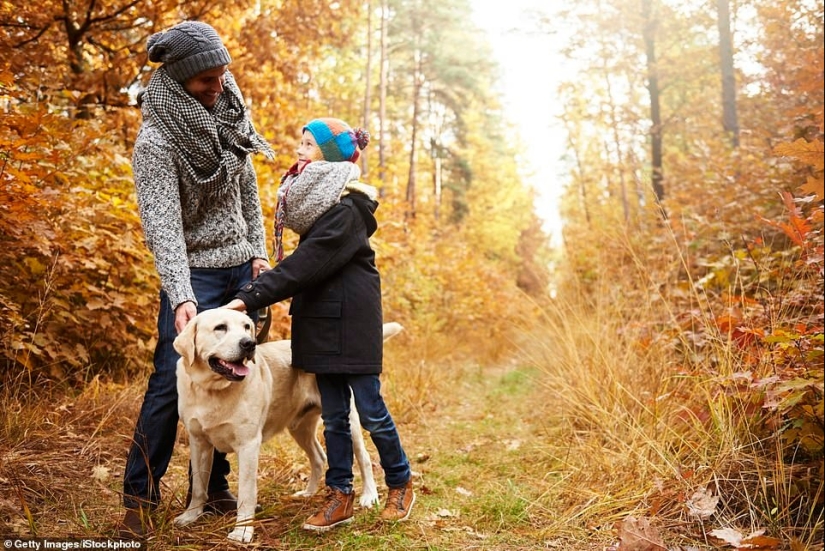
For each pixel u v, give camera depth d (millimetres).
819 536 2613
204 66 2646
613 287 6074
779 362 3062
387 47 19250
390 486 3029
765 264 4141
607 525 2924
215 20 7105
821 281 3482
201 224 2838
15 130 3248
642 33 10523
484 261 18625
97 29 6156
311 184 2850
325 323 2873
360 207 2947
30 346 3650
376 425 2936
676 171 10453
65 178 3869
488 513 3139
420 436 4758
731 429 3146
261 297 2711
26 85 4500
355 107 16891
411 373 6367
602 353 4680
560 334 5617
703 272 5465
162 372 2734
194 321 2582
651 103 11039
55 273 4055
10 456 2988
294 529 2834
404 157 20516
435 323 10375
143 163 2633
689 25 10180
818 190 2963
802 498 2811
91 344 4363
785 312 3480
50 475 2957
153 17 6102
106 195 4520
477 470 3895
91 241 4098
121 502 2887
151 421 2711
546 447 4141
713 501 2832
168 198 2646
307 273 2771
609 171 14953
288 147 8078
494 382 7586
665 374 4102
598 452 3674
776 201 5414
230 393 2656
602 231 7398
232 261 2893
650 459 3359
